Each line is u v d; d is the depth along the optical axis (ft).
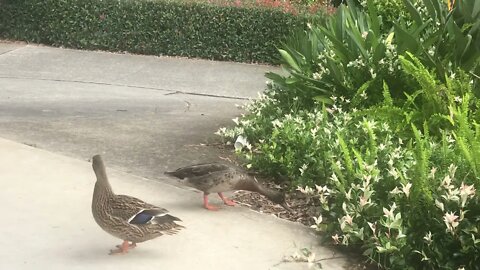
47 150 16.49
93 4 35.81
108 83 28.76
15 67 31.09
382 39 18.25
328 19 22.15
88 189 14.01
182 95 26.96
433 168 11.82
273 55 34.45
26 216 12.67
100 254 11.50
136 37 35.73
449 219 10.82
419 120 15.23
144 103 24.41
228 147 17.20
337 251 12.05
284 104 17.94
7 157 15.64
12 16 37.42
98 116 20.95
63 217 12.70
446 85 15.87
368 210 11.83
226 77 31.01
